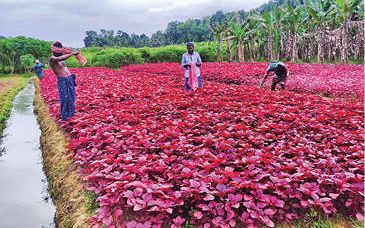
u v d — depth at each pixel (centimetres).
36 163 970
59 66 1030
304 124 846
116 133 805
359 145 712
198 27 10875
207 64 3316
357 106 1077
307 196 529
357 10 3472
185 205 524
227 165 632
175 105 1073
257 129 801
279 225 492
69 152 838
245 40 4609
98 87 1593
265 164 611
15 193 777
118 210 503
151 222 484
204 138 734
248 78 1975
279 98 1180
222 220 479
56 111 1174
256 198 510
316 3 3469
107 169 602
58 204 685
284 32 4172
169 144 696
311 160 659
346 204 514
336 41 3494
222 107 1034
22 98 2347
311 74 2164
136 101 1207
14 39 5906
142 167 591
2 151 1086
